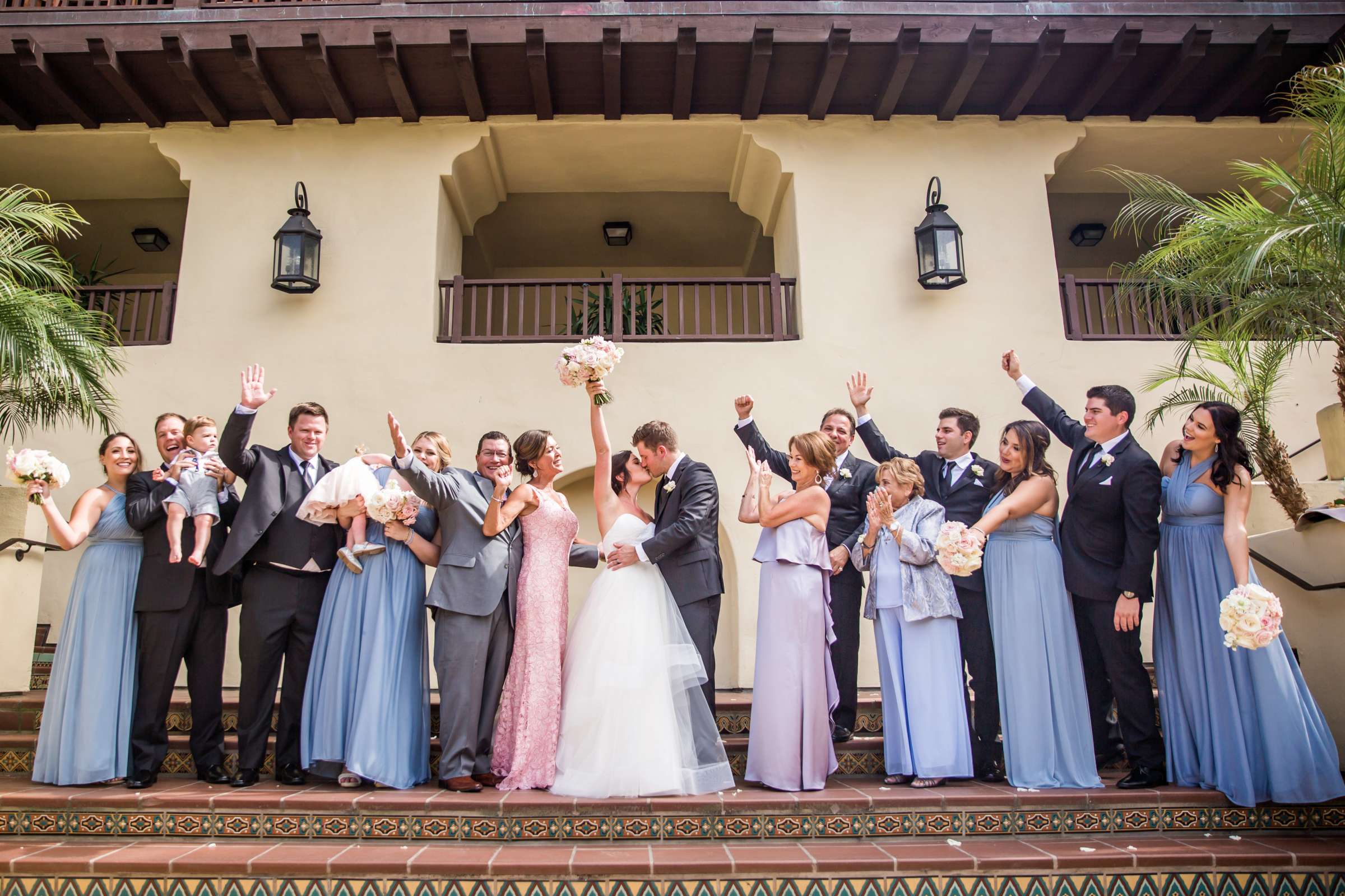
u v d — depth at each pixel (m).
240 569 4.38
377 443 6.61
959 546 3.83
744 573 6.44
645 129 7.27
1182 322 6.04
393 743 3.91
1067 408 6.73
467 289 9.60
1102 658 4.47
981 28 6.38
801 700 3.91
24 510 5.32
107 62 6.35
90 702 4.03
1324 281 4.66
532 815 3.61
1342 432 5.16
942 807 3.71
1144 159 7.68
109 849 3.49
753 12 6.57
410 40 6.45
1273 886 3.34
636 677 3.83
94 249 9.26
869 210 7.10
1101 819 3.71
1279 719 3.71
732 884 3.28
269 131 7.14
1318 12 6.54
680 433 6.69
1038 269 7.01
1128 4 6.61
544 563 4.11
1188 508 4.05
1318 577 4.45
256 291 6.85
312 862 3.29
